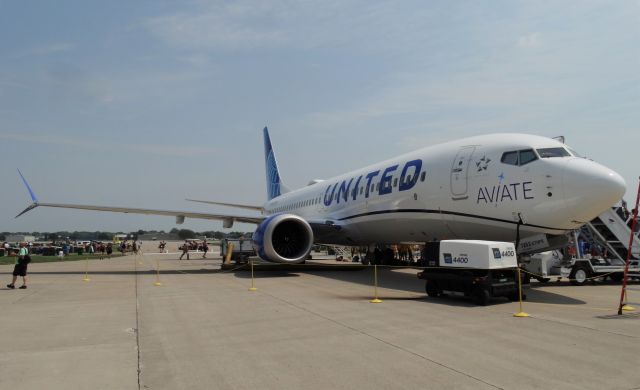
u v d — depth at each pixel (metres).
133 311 9.06
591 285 13.73
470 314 8.41
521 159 11.56
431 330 7.00
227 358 5.56
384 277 16.20
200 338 6.63
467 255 9.84
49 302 10.52
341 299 10.49
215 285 13.81
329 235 20.02
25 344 6.36
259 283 14.34
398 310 8.88
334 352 5.77
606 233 15.91
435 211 13.92
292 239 18.14
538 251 11.68
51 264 27.89
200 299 10.68
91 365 5.32
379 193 16.59
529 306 9.40
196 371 5.06
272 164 35.03
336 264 24.17
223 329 7.24
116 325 7.66
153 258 39.19
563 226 10.84
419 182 14.49
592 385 4.46
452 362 5.27
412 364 5.21
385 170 16.78
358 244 20.75
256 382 4.68
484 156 12.52
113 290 12.76
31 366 5.29
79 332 7.12
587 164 10.55
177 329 7.28
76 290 12.87
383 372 4.93
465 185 12.81
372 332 6.89
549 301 10.16
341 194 19.89
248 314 8.56
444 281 10.44
